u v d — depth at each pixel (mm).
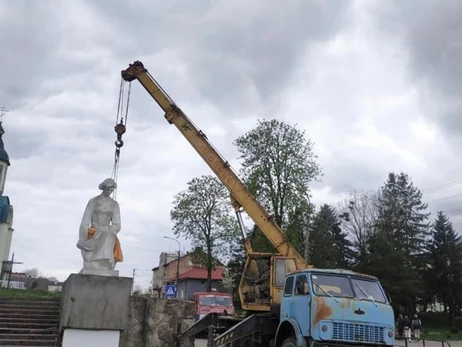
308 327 11172
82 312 12609
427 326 55969
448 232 61125
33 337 13312
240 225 17859
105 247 13359
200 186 51062
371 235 55750
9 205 41781
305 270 12125
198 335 16844
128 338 15172
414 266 59594
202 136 19125
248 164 39812
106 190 13727
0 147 43281
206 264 50406
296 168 38844
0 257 39438
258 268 16672
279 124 39625
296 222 38219
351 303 11289
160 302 15891
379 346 11211
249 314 15859
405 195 65750
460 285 58438
